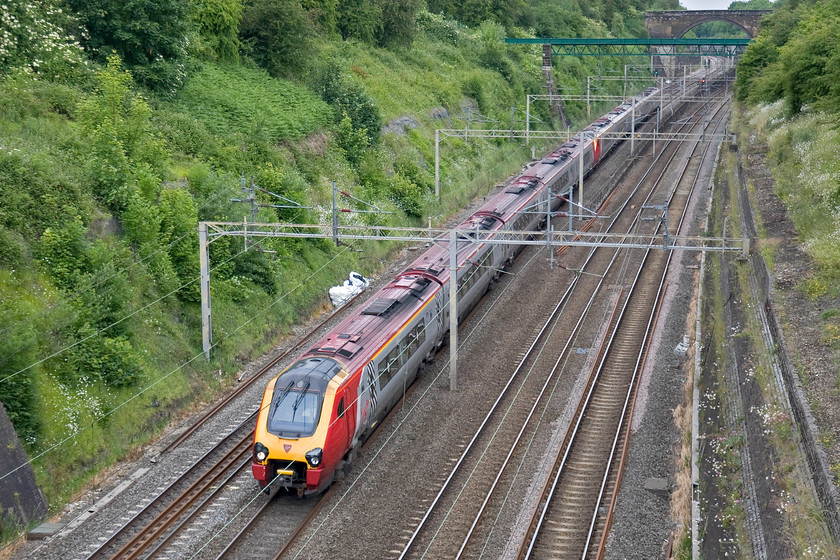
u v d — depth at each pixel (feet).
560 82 381.19
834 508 62.69
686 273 170.91
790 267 125.70
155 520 85.40
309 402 90.63
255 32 220.64
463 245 149.07
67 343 100.37
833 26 218.18
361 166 201.16
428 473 96.27
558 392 119.34
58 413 94.58
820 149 180.04
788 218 155.12
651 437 102.73
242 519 86.28
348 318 113.60
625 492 89.71
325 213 170.40
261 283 141.59
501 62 345.31
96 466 95.55
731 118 344.28
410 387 122.01
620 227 207.31
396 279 130.72
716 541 72.84
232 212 140.05
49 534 83.41
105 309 106.93
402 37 309.22
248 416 110.63
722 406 99.04
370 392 101.35
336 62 237.86
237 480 94.79
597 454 100.73
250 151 169.37
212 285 131.34
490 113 303.07
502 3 407.03
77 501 90.68
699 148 302.66
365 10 290.97
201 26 201.57
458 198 229.66
